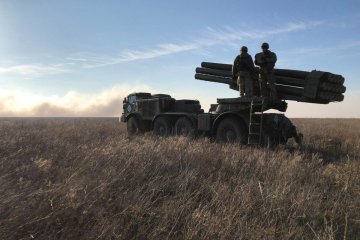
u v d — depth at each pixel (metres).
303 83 12.63
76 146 10.77
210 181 7.02
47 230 4.50
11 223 4.36
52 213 4.70
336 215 5.78
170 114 16.88
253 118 13.35
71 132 16.83
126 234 4.63
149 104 18.44
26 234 4.33
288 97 13.38
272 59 13.15
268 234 4.77
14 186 5.69
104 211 5.01
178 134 16.25
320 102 13.06
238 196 5.98
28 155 9.27
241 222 4.98
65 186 5.67
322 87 12.20
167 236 4.55
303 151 12.27
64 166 7.82
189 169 7.82
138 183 6.50
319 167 9.28
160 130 17.62
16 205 4.80
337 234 5.24
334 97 12.81
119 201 5.49
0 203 4.72
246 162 8.78
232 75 14.31
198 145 10.97
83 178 6.26
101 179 6.39
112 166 7.36
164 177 6.80
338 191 7.16
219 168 8.37
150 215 5.11
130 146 9.80
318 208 5.97
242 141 13.47
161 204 5.80
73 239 4.35
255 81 14.48
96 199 5.24
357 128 24.56
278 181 7.11
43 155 9.08
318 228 5.33
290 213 5.50
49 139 12.73
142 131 19.17
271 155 10.20
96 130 19.33
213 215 5.12
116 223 4.71
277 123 13.15
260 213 5.50
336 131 20.73
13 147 10.31
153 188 6.33
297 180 7.50
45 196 5.17
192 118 15.86
